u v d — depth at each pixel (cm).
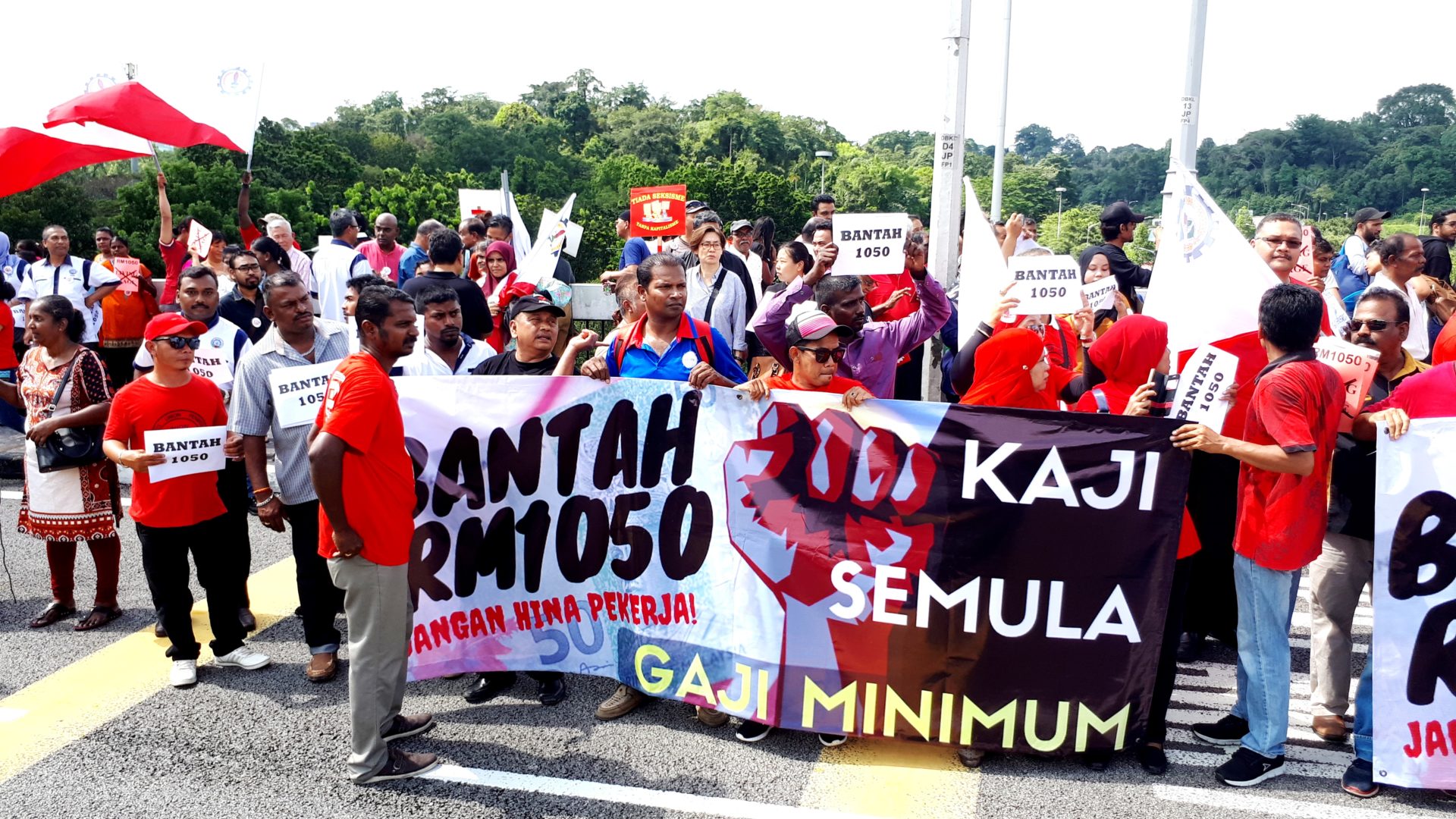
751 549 430
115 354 1007
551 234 748
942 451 408
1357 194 16062
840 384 438
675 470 444
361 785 398
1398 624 389
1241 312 450
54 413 529
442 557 464
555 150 14662
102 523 545
